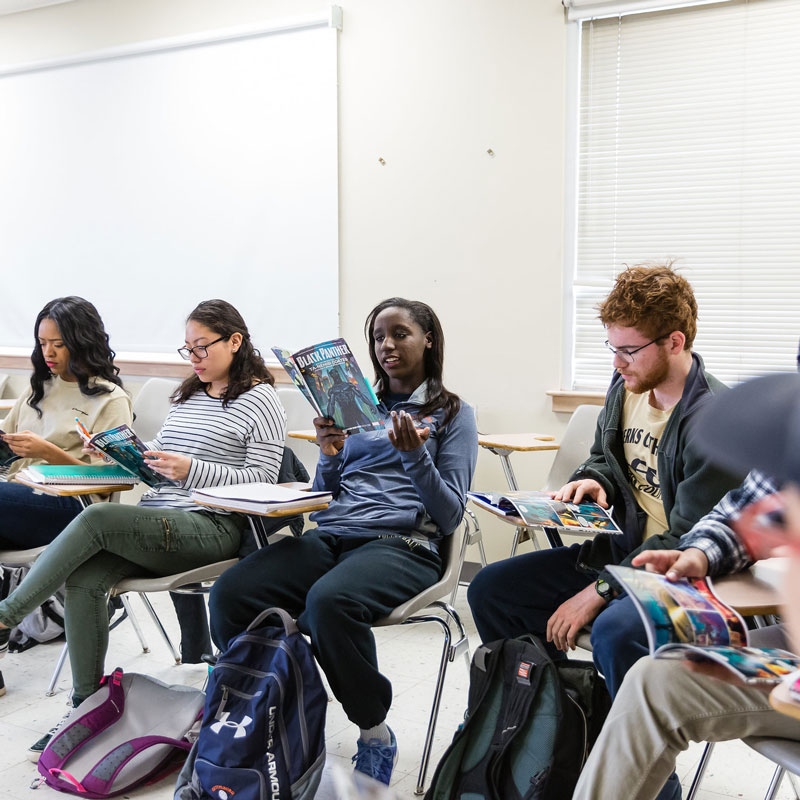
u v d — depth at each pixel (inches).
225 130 161.6
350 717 71.8
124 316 176.2
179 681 100.6
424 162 143.9
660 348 67.5
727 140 125.8
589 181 134.2
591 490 73.7
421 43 142.6
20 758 82.3
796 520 19.0
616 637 61.5
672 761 53.5
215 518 88.3
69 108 178.2
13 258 187.2
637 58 130.0
